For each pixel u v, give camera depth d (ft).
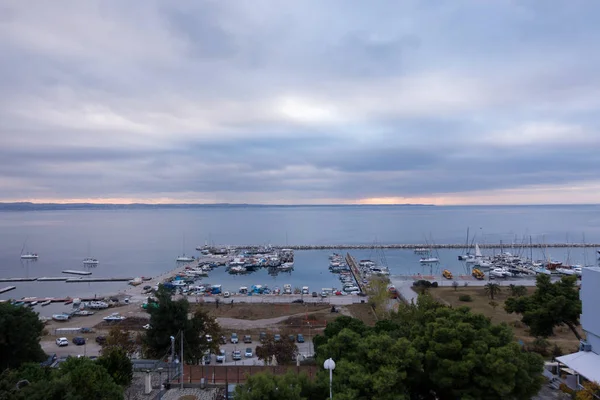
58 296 534.78
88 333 341.82
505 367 107.86
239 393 108.17
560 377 159.84
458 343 114.52
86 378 125.29
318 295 494.59
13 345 176.04
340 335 126.52
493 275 582.76
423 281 502.79
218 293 511.81
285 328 345.51
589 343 154.61
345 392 105.60
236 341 307.58
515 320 311.27
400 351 114.21
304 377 116.26
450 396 120.47
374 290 417.08
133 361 186.29
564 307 188.34
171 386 162.30
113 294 525.34
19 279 651.25
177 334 206.08
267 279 650.02
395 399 103.81
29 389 107.76
